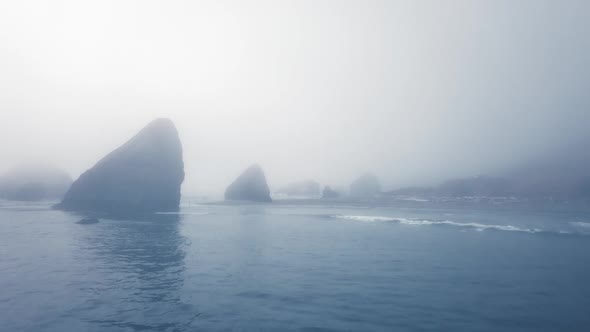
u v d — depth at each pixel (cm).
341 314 973
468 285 1295
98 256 1736
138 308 994
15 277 1305
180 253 1878
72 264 1545
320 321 917
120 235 2503
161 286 1226
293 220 4162
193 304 1038
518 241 2498
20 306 989
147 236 2498
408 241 2472
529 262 1733
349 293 1179
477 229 3297
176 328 850
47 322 873
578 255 1941
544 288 1259
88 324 865
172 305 1026
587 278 1413
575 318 955
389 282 1327
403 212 5850
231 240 2422
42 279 1284
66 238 2303
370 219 4381
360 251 2027
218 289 1204
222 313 965
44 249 1900
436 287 1263
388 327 880
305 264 1644
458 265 1652
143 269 1481
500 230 3222
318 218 4506
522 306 1054
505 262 1734
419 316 964
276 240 2466
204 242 2303
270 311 988
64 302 1031
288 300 1093
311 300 1097
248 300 1087
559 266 1642
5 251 1823
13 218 3534
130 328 845
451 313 991
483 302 1095
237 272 1461
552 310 1020
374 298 1125
